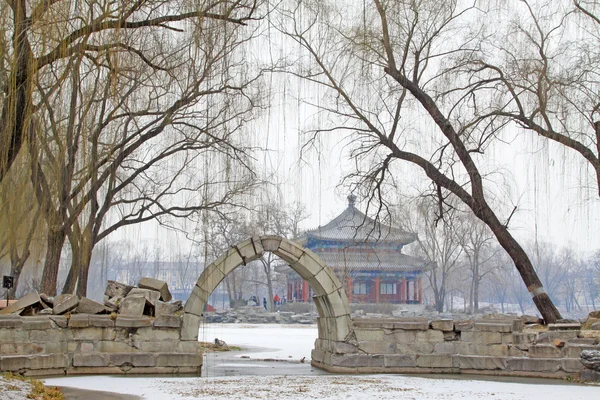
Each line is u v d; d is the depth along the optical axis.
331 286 16.52
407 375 15.71
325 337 17.81
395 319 16.58
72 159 14.62
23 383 11.48
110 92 13.95
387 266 58.50
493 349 16.25
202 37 15.21
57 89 13.20
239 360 20.77
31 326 14.73
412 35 21.91
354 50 20.80
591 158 19.28
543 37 20.08
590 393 12.58
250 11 15.08
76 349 15.24
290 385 13.37
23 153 13.59
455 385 13.66
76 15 12.70
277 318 56.62
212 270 16.22
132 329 15.70
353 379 14.65
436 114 21.55
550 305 21.12
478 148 21.56
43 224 15.20
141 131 20.55
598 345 15.48
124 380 14.07
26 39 12.03
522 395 12.20
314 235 54.38
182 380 14.28
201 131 19.34
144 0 13.11
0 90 12.01
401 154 22.34
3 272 28.02
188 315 15.96
